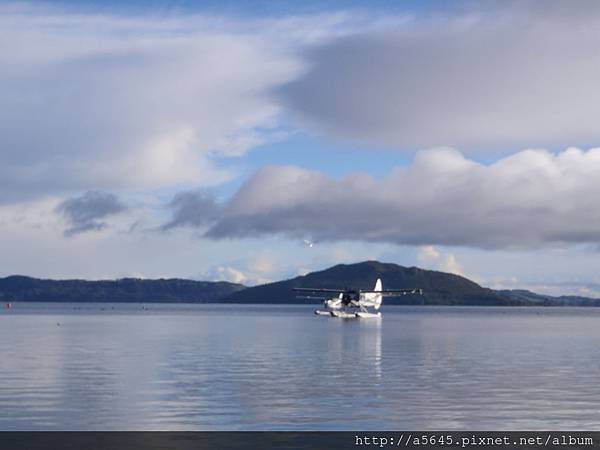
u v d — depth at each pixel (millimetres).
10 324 132625
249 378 43688
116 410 31938
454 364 53906
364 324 144000
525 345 78562
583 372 48344
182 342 78500
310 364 53062
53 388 38875
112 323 139625
